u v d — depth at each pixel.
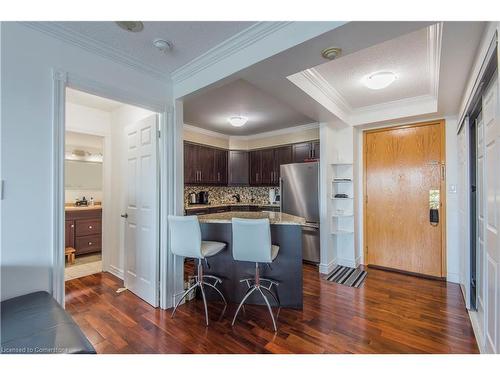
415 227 3.66
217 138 5.43
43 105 1.75
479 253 2.21
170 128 2.61
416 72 2.56
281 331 2.15
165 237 2.57
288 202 4.34
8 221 1.60
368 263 4.04
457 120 3.29
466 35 1.51
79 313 2.47
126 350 1.89
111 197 3.68
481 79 1.63
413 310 2.53
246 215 3.07
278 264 2.63
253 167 5.66
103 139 3.69
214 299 2.83
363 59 2.31
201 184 5.04
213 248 2.46
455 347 1.92
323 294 2.94
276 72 2.08
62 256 1.81
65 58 1.87
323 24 1.57
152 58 2.22
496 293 1.49
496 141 1.45
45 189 1.75
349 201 3.98
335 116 3.38
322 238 3.76
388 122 3.69
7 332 1.19
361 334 2.10
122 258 3.46
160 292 2.61
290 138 5.05
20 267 1.64
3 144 1.58
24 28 1.68
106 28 1.81
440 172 3.47
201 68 2.31
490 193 1.65
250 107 3.79
